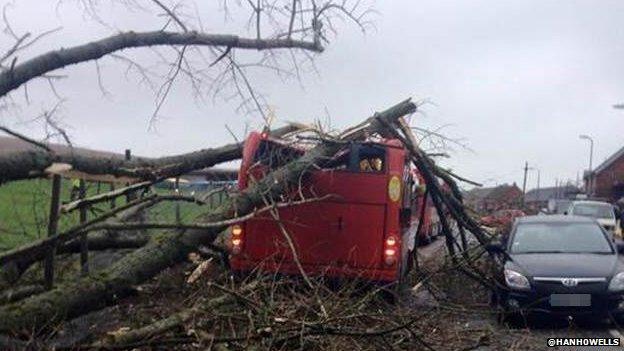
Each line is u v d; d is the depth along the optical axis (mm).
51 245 6238
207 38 8062
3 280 7578
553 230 12719
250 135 10531
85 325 7266
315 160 10344
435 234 15453
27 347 5996
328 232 11312
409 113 11773
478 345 8477
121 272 7176
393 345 7828
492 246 11977
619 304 11000
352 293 9312
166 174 8984
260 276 8164
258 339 6832
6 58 6629
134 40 7664
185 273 9008
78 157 7156
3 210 8398
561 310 10945
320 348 7348
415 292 11312
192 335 6570
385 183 11375
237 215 8727
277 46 8508
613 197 71438
